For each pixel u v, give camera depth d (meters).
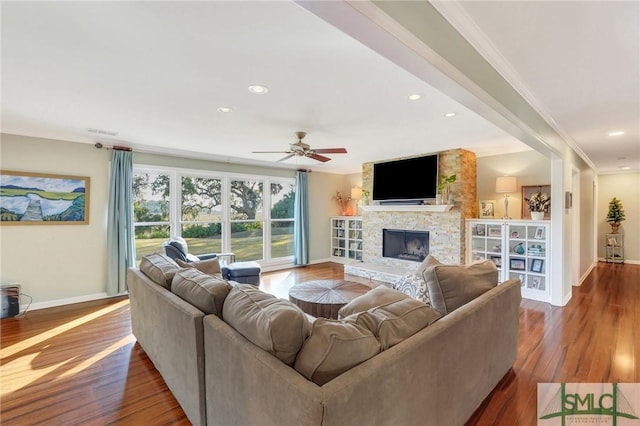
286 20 1.63
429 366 1.43
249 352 1.27
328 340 1.17
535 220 4.39
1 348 2.86
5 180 3.76
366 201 6.33
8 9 1.51
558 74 2.26
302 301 3.04
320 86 2.48
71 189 4.19
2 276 3.76
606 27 1.68
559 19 1.61
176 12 1.56
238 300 1.56
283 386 1.08
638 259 6.96
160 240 5.10
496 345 2.10
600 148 4.76
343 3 1.05
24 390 2.21
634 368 2.46
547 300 4.25
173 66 2.14
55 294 4.09
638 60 2.04
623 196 7.12
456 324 1.63
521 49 1.92
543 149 3.49
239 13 1.56
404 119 3.34
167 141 4.39
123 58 2.04
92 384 2.28
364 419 1.09
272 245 6.66
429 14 1.45
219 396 1.50
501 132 3.89
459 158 4.92
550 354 2.69
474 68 1.83
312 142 4.46
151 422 1.88
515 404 2.02
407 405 1.30
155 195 5.06
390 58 1.43
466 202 5.03
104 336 3.12
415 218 5.52
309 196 7.17
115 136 4.10
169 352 2.01
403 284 2.77
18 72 2.23
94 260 4.39
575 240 5.04
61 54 1.99
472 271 2.15
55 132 3.93
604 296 4.47
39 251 3.99
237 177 6.06
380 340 1.34
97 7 1.51
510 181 4.74
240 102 2.83
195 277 2.03
